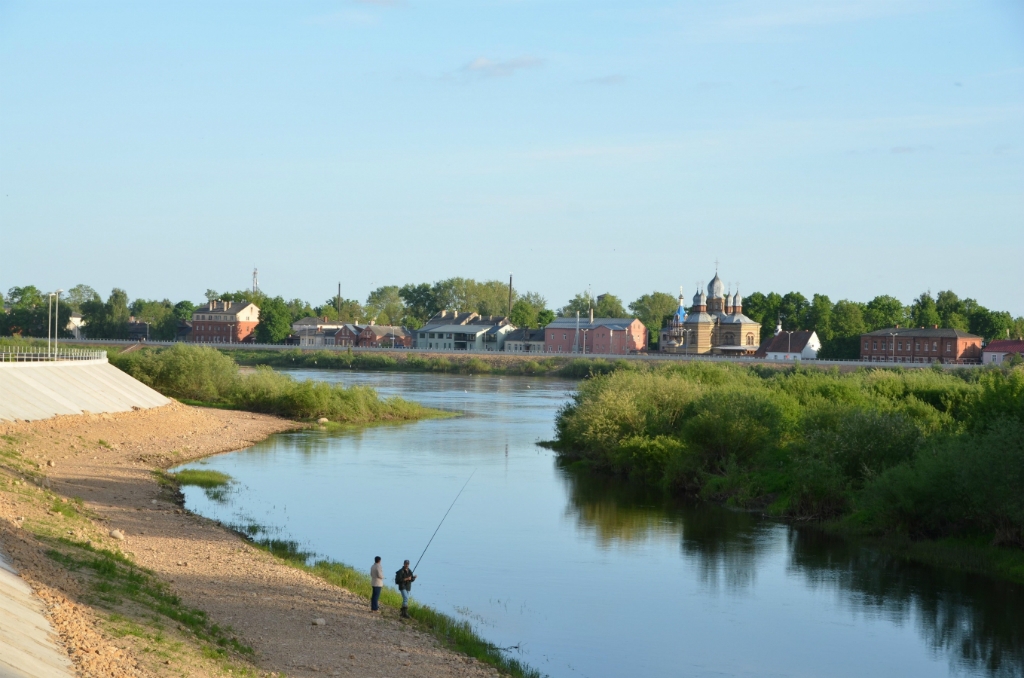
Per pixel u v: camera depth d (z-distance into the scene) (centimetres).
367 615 3378
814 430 6022
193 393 10731
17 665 1967
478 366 19625
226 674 2503
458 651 3112
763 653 3284
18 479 4709
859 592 3981
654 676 3058
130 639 2545
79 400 7788
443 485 6278
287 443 8188
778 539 4881
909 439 5406
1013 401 5619
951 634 3494
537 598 3831
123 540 4028
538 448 8194
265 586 3584
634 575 4194
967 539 4678
